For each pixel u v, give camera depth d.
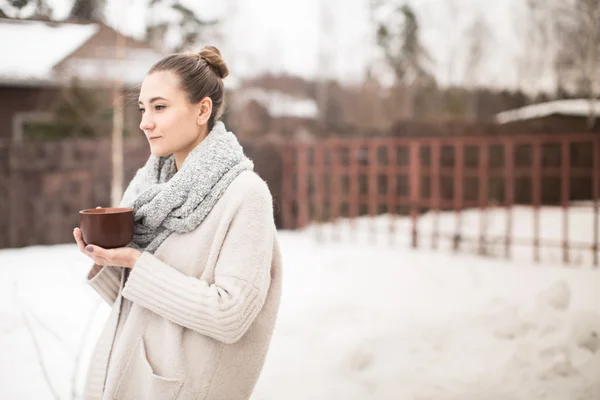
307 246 7.64
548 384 2.87
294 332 3.79
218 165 1.45
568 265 6.34
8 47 10.13
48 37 10.58
